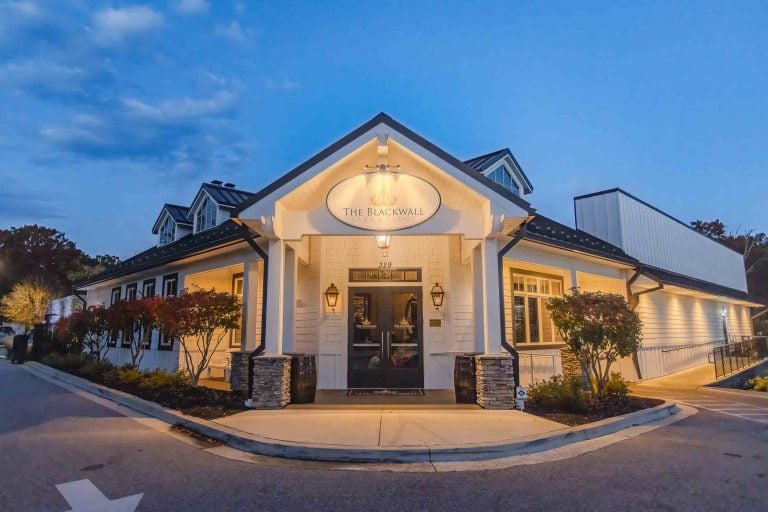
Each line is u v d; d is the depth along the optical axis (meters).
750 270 43.81
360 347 10.37
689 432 6.86
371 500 4.19
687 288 15.50
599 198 16.45
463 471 5.02
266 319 8.27
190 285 13.20
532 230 10.26
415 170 8.74
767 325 32.16
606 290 13.82
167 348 13.32
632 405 8.30
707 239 23.25
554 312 8.72
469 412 7.54
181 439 6.30
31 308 29.12
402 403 8.37
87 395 9.93
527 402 8.30
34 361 17.92
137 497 4.21
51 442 6.06
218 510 3.94
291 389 8.38
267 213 8.03
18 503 4.06
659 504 4.09
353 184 8.42
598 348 8.57
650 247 17.48
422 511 3.96
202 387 9.69
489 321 8.20
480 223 8.38
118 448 5.80
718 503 4.11
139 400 8.49
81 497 4.21
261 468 5.09
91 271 39.19
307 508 4.00
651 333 15.10
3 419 7.48
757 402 10.05
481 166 12.95
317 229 8.37
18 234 39.84
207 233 14.35
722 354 14.91
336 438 5.90
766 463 5.28
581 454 5.66
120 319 11.73
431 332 10.34
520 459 5.45
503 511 3.95
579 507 4.03
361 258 10.65
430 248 10.69
